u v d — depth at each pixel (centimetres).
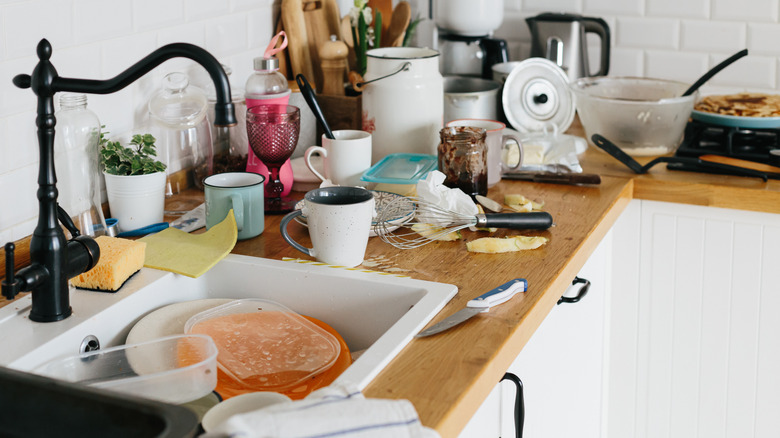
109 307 119
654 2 252
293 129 161
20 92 135
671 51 254
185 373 101
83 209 137
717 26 247
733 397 204
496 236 153
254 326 124
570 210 168
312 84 207
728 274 195
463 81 227
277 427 78
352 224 132
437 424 90
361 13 205
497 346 108
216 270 136
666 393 210
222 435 76
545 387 151
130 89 162
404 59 183
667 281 202
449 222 151
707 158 207
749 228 190
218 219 146
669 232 198
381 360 101
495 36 269
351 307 130
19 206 138
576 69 243
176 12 171
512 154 197
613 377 215
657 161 196
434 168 172
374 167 172
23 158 138
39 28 137
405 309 126
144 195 149
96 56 151
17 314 114
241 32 196
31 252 110
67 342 111
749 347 198
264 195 167
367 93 188
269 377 111
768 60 244
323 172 179
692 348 204
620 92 226
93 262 117
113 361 110
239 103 175
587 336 183
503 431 129
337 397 87
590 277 178
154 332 120
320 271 131
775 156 196
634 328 208
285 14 199
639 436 217
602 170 200
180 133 172
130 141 163
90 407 82
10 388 86
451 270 135
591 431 197
